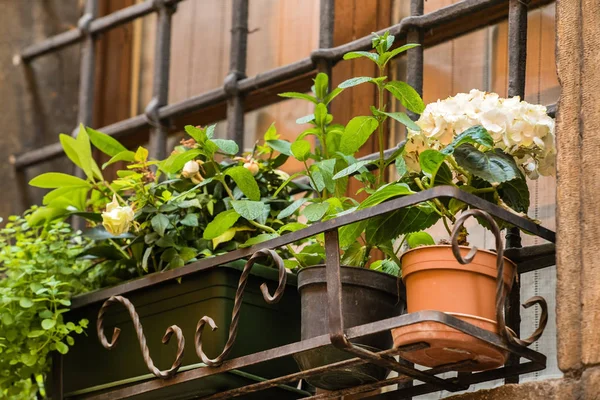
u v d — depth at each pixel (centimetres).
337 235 238
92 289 307
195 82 401
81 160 309
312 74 360
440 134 242
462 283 226
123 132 380
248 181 272
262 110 379
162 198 289
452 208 247
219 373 254
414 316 218
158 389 268
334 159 268
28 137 412
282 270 244
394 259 257
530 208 295
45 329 287
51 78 422
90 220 310
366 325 227
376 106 344
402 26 302
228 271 268
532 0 314
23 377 301
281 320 274
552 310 281
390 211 231
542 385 222
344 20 357
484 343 222
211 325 251
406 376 239
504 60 319
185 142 298
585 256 223
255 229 283
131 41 424
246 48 354
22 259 310
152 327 279
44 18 425
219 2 405
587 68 234
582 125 232
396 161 268
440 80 328
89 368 293
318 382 248
